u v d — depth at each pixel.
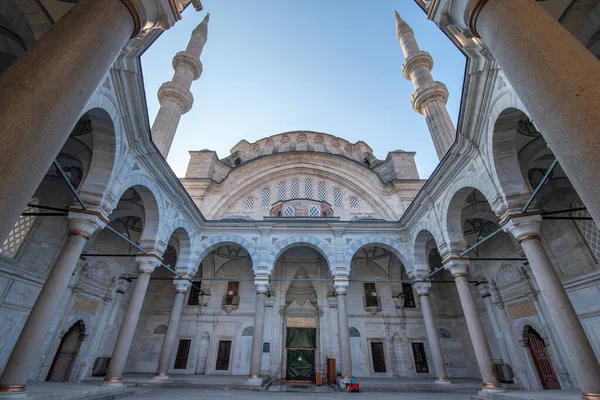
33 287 11.97
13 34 7.77
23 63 3.60
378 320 19.88
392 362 18.72
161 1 5.61
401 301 20.28
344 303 15.98
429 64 20.81
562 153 3.44
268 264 16.78
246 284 20.75
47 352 12.51
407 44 22.42
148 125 10.92
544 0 7.07
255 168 24.72
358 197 24.14
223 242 17.73
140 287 12.41
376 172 24.30
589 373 6.93
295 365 18.48
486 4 4.76
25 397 6.55
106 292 15.89
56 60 3.72
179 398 10.07
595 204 3.04
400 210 22.36
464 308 12.06
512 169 9.38
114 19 4.58
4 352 10.72
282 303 19.97
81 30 4.13
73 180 13.05
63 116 3.62
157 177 12.91
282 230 17.95
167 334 15.16
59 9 6.98
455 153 11.59
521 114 8.80
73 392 8.09
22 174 3.11
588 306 11.34
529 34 4.02
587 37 7.75
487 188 10.12
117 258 16.86
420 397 11.68
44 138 3.37
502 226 9.51
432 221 14.50
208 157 25.14
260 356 14.91
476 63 8.80
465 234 17.75
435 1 6.04
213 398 10.34
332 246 17.47
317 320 19.66
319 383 16.19
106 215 9.51
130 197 14.52
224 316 19.78
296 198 22.53
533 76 3.83
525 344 14.45
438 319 20.14
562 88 3.51
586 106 3.28
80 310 14.27
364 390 13.88
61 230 13.22
